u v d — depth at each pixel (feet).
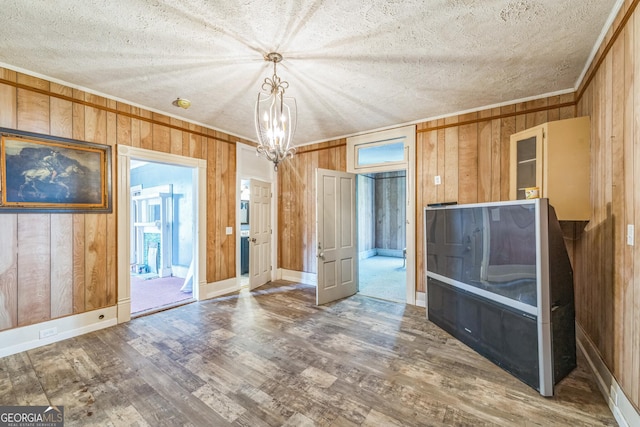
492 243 7.62
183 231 18.49
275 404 5.98
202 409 5.83
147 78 8.63
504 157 10.52
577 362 7.69
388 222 28.89
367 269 21.57
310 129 13.84
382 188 29.22
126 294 10.44
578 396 6.26
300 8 5.62
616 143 5.93
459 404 6.00
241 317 10.96
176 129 11.96
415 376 7.02
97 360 7.70
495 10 5.68
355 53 7.27
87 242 9.48
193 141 12.64
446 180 11.76
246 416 5.64
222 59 7.55
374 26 6.19
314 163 16.08
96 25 6.13
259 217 15.64
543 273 6.28
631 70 5.23
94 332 9.50
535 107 9.93
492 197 10.74
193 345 8.61
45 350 8.23
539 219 6.34
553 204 7.97
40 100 8.44
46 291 8.63
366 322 10.51
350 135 14.64
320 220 12.83
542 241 6.30
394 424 5.43
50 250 8.70
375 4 5.50
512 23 6.10
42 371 7.16
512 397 6.22
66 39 6.65
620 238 5.72
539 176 8.28
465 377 6.97
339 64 7.80
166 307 12.00
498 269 7.43
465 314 8.69
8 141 7.87
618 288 5.76
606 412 5.77
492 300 7.62
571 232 9.20
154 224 19.15
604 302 6.49
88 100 9.43
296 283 16.33
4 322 7.89
